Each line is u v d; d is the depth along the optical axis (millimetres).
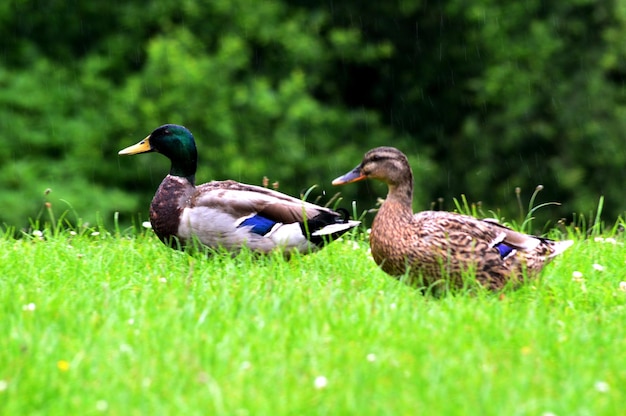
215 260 11258
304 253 11836
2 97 28641
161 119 28469
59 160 28859
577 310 9875
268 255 11711
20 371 7250
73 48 30781
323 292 9680
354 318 8859
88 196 27672
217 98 28656
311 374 7500
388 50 31469
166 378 7316
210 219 11586
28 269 10734
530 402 6918
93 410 6750
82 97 29141
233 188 12102
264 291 9703
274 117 29109
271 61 30969
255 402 6922
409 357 7867
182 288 9898
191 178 12117
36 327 8281
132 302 9289
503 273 10258
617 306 10039
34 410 6820
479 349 7980
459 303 9508
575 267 11484
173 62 28516
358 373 7352
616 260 11805
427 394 7070
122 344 7910
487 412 6766
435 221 10281
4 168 27516
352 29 31359
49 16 30359
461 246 10133
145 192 29406
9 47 30062
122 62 30500
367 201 31422
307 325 8562
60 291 9633
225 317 8719
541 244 10586
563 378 7590
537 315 9211
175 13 30875
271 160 29047
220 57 29062
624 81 34031
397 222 10398
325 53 31266
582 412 6809
